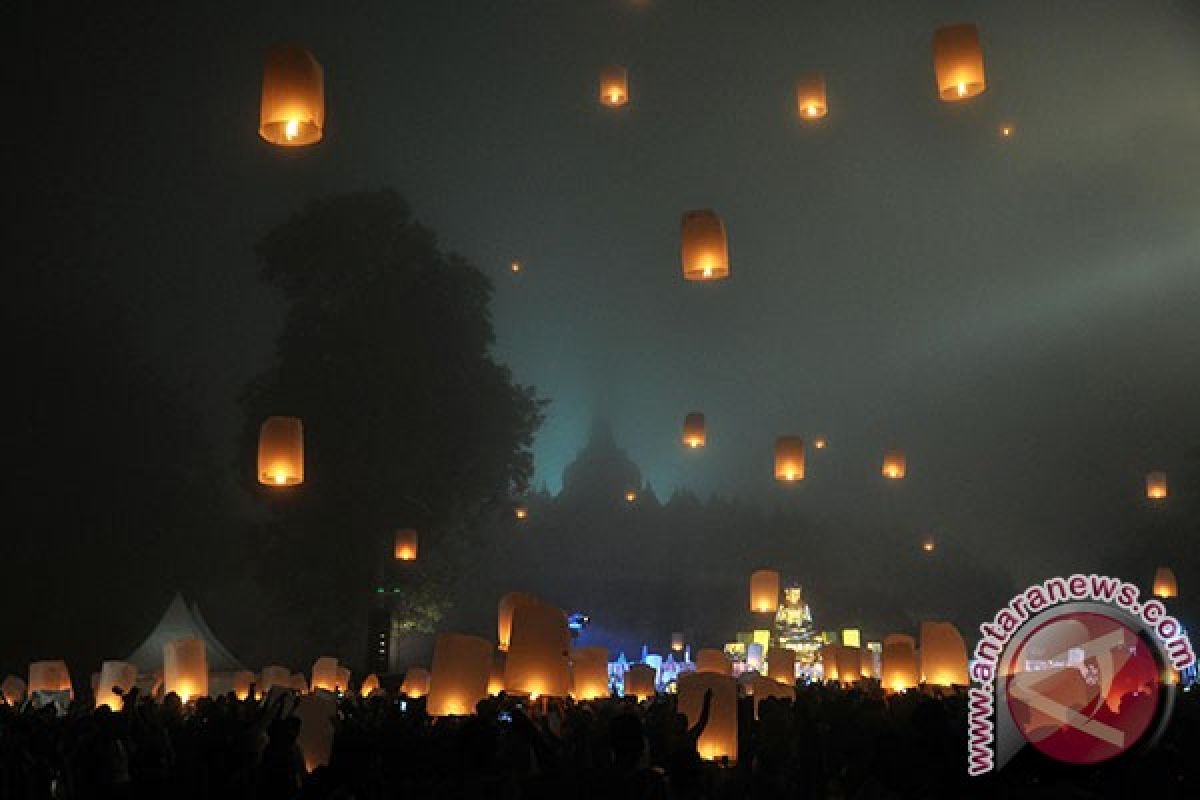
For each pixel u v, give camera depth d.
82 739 9.76
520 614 12.16
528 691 11.95
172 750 9.55
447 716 11.43
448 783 6.24
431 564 41.62
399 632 39.31
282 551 38.69
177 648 18.84
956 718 7.13
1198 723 9.14
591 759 6.66
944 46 11.77
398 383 39.25
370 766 6.59
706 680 11.94
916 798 6.38
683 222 12.05
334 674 25.38
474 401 40.53
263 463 16.69
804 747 11.00
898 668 20.73
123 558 39.91
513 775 6.14
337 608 39.03
